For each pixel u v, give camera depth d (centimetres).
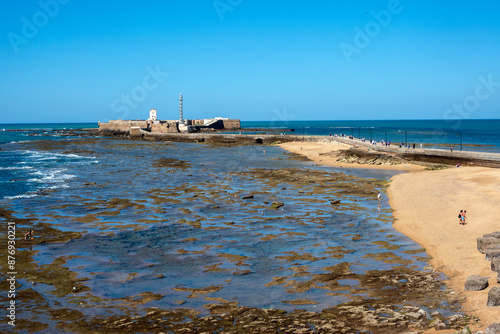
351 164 8894
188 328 1981
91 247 3334
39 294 2402
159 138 18012
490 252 2647
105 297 2377
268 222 4141
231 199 5269
